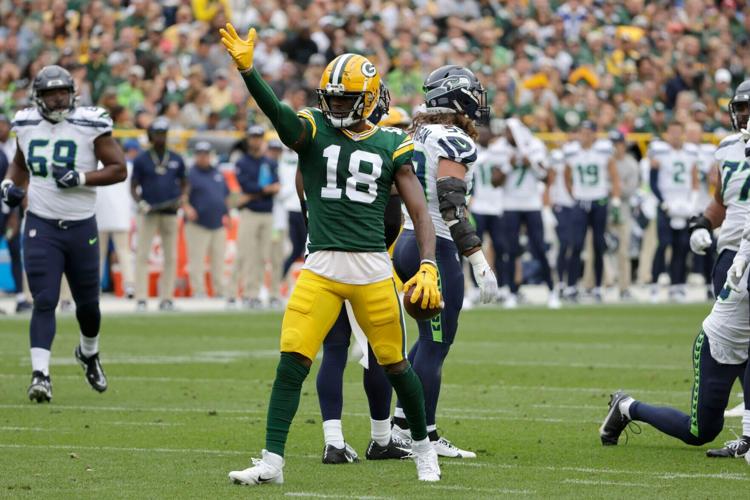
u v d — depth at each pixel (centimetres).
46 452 2431
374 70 2094
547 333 5044
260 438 2606
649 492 2055
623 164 6831
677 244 6769
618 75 8906
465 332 5084
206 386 3447
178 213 6322
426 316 2095
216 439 2592
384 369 2131
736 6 10288
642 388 3431
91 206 3231
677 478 2192
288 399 2119
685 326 5347
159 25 8038
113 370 3791
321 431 2722
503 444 2569
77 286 3222
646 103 8569
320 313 2108
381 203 2116
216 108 7456
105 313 5775
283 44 7912
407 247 2456
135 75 7200
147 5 7969
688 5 10056
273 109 2045
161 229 5925
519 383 3547
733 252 2673
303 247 6334
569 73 8700
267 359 4081
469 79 2402
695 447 2556
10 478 2164
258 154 6216
